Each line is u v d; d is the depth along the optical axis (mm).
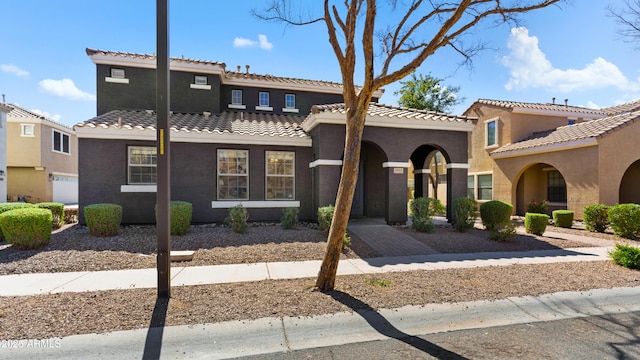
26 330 4254
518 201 19250
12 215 8180
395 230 11555
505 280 6570
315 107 11977
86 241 9219
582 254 9156
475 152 22031
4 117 16828
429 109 23375
